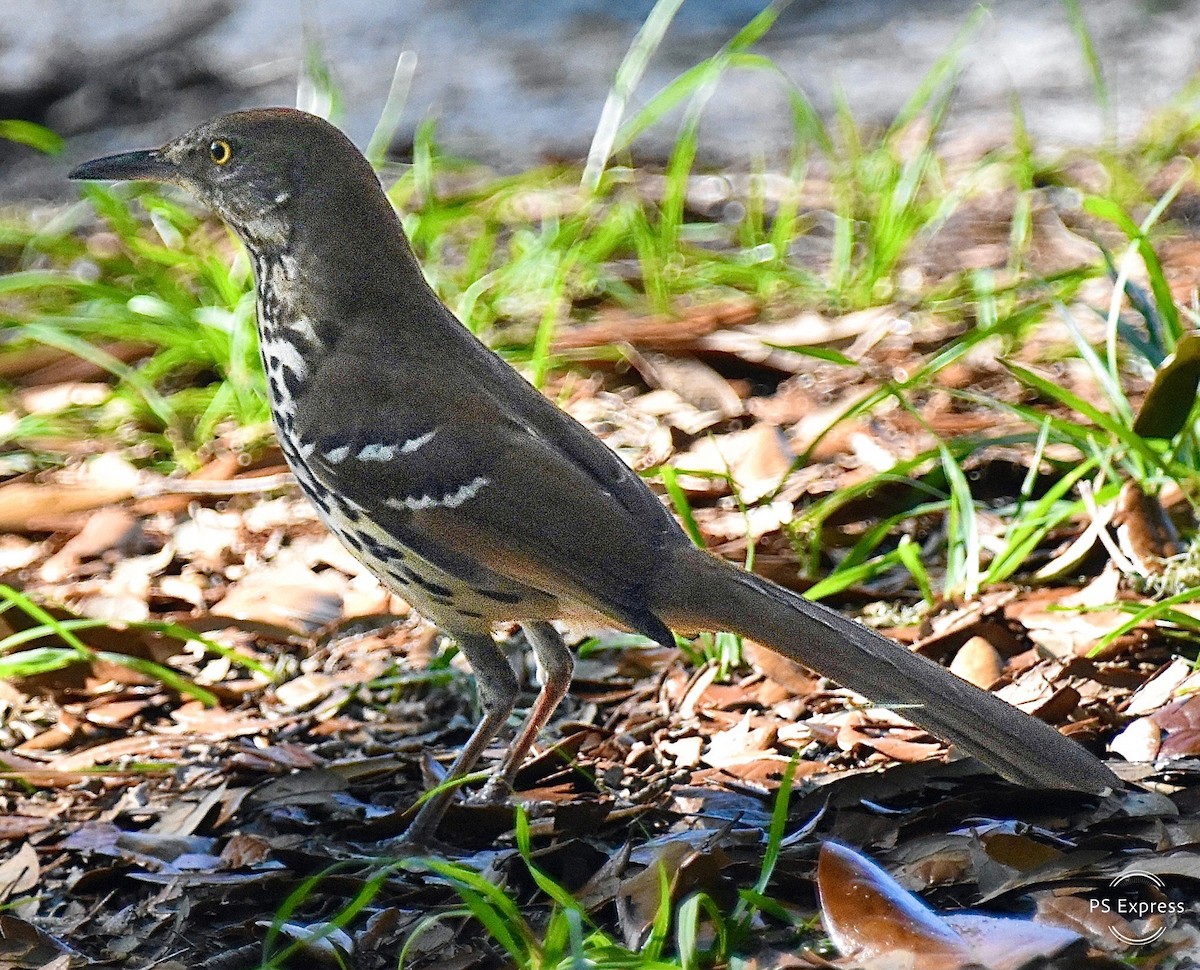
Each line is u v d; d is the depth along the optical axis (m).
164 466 12.05
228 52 21.97
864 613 9.69
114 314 13.81
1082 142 17.16
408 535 8.02
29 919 7.46
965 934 6.22
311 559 10.82
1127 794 7.24
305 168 8.38
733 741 8.47
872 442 11.12
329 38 22.47
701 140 18.39
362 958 6.84
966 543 9.63
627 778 8.31
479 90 20.39
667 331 12.82
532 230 15.38
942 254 14.48
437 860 7.06
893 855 7.05
